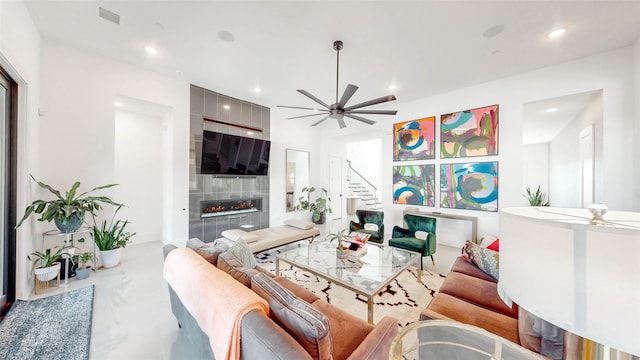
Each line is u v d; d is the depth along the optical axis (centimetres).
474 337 102
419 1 230
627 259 50
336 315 153
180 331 198
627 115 303
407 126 510
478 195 421
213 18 257
